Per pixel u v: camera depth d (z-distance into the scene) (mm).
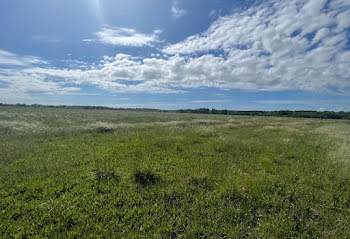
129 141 8305
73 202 3207
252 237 2555
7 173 4422
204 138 9672
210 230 2623
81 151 6539
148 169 4484
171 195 3541
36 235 2389
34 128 11492
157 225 2725
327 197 3564
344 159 5996
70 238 2375
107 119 20703
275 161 5949
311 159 6191
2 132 9703
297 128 16422
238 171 4781
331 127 18375
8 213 2861
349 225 2787
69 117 20984
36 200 3254
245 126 17453
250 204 3301
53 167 4895
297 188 3877
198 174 4461
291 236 2574
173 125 15969
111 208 3062
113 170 4484
